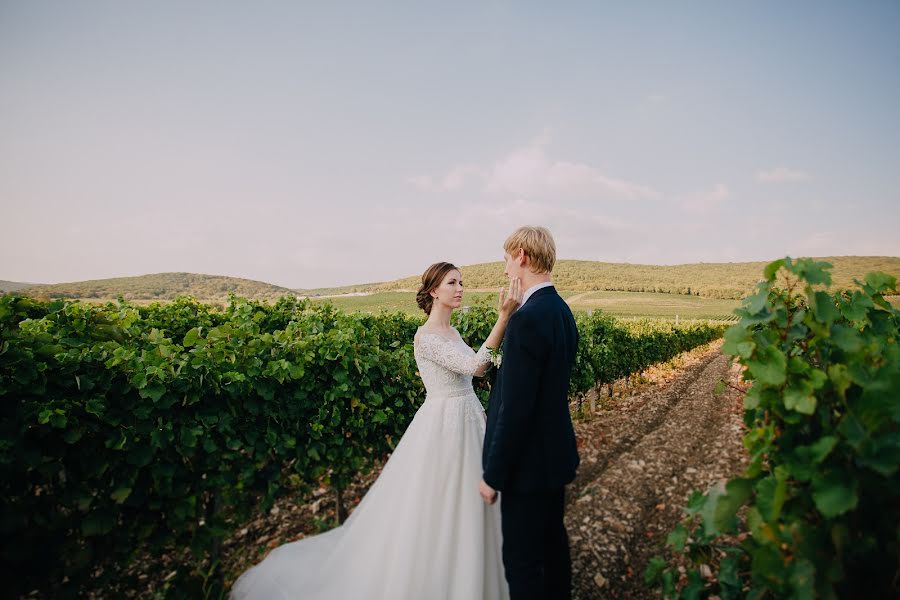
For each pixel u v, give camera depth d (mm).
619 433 6664
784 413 1514
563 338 2125
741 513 3598
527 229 2342
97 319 3771
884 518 1269
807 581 1246
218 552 3055
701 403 8867
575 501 4188
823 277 1489
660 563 2102
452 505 2479
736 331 1640
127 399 2639
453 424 2625
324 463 3684
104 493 2463
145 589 2809
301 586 2695
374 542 2578
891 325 2033
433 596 2359
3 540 2152
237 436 3104
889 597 1238
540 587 2047
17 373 2283
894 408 1234
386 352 4484
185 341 3510
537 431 2061
